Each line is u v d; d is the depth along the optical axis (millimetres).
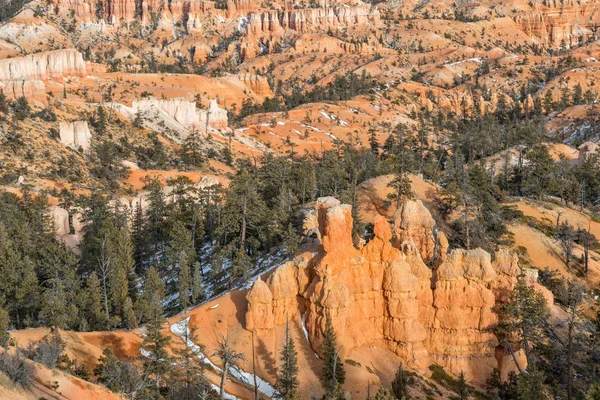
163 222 117688
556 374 75000
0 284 84875
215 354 66875
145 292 90188
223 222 106875
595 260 111562
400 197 109688
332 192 120812
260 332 74375
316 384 68438
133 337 74938
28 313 87250
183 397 63125
